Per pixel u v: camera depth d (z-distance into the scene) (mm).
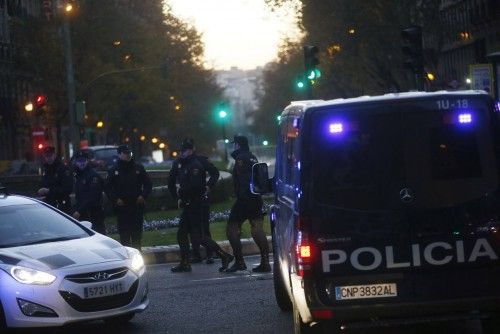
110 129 170625
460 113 18359
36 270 23156
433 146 18375
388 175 18359
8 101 164125
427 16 103875
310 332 19781
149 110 158250
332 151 18453
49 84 133125
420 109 18359
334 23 105812
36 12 175750
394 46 105562
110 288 23578
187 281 32812
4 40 162125
